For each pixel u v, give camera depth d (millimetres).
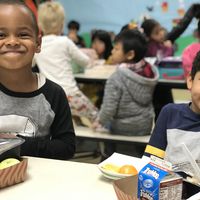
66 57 2672
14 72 1167
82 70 3045
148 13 5547
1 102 1203
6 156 1014
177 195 855
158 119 1240
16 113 1212
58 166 1105
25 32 1124
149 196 828
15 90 1217
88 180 1019
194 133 1149
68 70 2672
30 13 1158
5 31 1102
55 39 2646
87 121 2904
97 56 4062
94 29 5781
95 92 3275
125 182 939
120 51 2420
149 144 1233
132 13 5617
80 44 5125
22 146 1172
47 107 1253
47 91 1268
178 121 1187
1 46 1103
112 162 1115
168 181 828
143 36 2461
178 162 1103
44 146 1211
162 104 2988
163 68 2850
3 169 939
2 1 1135
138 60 2404
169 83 2688
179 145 1142
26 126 1225
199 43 2396
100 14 5738
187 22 3287
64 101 1312
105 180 1021
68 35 5055
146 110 2385
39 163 1122
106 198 918
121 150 2840
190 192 895
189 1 5320
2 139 1041
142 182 843
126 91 2275
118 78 2279
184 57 2398
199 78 1104
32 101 1231
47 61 2621
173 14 5434
